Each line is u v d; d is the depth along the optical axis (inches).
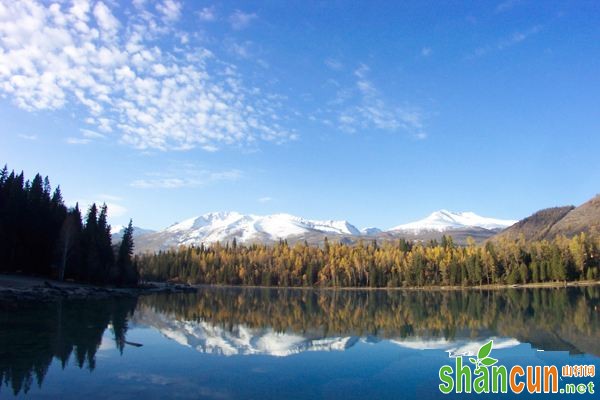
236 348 1254.3
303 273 7534.5
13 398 749.3
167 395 783.1
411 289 6107.3
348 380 913.5
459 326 1784.0
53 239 3769.7
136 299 3132.4
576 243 5880.9
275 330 1658.5
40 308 2043.6
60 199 4416.8
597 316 2092.8
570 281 5659.5
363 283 6988.2
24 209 3750.0
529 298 3511.3
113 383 848.9
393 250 7519.7
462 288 5767.7
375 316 2225.6
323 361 1087.0
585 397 821.2
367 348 1279.5
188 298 3590.1
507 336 1501.0
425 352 1221.7
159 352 1158.3
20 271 3506.4
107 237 4323.3
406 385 888.3
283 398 783.7
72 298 2664.9
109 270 4069.9
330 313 2418.8
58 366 962.7
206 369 981.2
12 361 992.9
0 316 1700.3
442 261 6304.1
